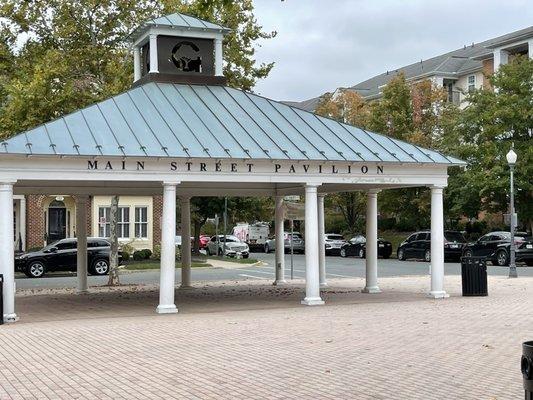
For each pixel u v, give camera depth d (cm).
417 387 913
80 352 1207
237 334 1385
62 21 2811
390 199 4862
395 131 4759
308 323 1534
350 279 2962
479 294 2091
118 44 2859
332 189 2448
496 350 1173
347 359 1109
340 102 5600
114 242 2853
